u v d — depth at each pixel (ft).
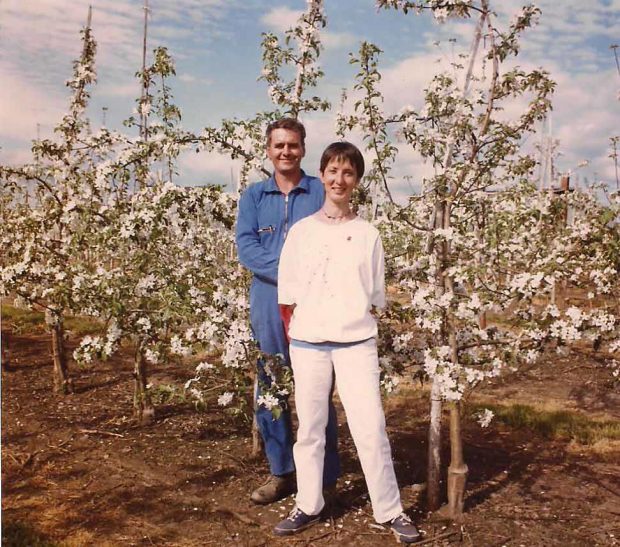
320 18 14.16
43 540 10.55
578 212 15.10
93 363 23.36
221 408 18.28
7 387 20.20
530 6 10.89
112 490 12.69
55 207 17.93
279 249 11.82
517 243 14.23
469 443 16.22
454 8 11.11
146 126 16.62
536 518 11.78
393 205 11.60
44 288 16.84
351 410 10.43
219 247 16.07
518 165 12.85
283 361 11.76
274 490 12.20
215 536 10.93
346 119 12.27
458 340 11.97
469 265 11.44
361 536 10.93
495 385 22.27
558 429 17.10
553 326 10.95
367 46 11.33
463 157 12.03
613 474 14.15
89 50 19.36
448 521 11.56
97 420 17.20
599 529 11.37
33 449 14.92
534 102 11.28
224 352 12.40
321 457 11.02
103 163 13.76
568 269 11.43
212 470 13.70
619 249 11.04
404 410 18.93
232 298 12.82
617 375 17.21
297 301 10.71
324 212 10.73
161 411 17.94
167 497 12.40
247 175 13.92
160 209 12.92
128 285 13.99
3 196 21.93
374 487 10.57
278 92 14.29
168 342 14.15
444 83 11.50
